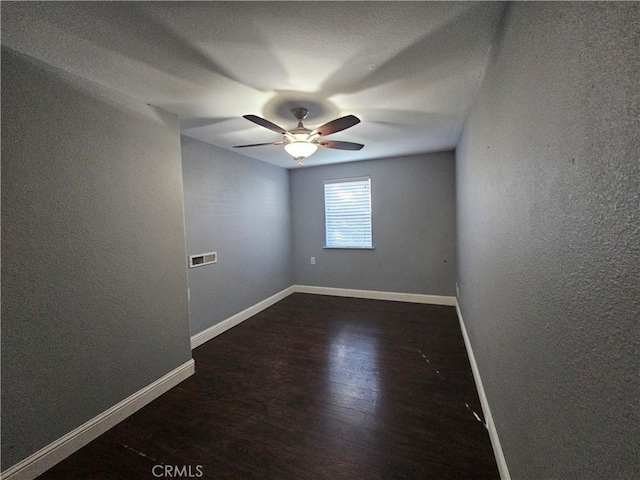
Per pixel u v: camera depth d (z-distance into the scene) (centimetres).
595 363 56
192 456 149
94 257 166
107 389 172
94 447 157
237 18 114
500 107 122
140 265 193
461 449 149
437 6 110
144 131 196
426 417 175
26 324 137
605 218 51
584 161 58
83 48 133
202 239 298
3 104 129
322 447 153
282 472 138
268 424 172
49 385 145
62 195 150
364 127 265
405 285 422
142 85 171
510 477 119
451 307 387
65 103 152
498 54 123
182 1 104
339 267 462
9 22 113
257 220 393
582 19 57
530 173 88
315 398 197
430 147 354
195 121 236
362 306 404
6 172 130
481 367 186
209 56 142
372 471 138
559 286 71
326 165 455
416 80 171
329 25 120
